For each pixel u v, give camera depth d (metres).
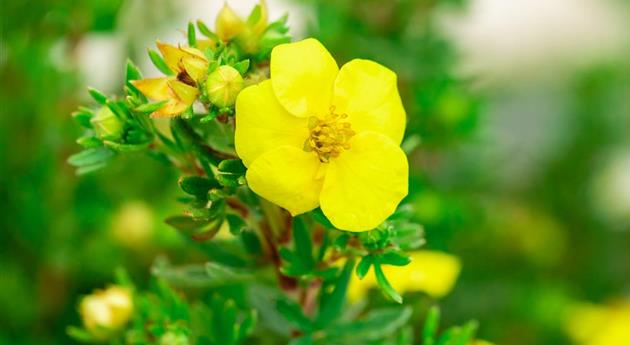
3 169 0.39
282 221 0.27
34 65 0.39
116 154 0.27
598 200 0.53
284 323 0.29
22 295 0.39
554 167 0.54
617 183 0.54
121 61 0.44
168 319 0.29
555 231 0.50
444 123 0.38
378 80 0.25
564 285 0.47
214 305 0.29
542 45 0.68
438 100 0.37
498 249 0.46
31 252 0.39
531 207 0.52
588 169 0.54
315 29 0.40
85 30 0.39
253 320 0.29
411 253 0.34
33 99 0.40
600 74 0.57
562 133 0.56
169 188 0.40
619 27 0.68
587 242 0.52
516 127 0.61
